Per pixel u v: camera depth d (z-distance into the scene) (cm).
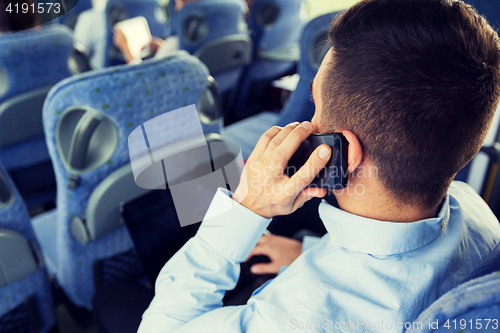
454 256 54
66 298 144
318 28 113
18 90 158
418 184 47
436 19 41
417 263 50
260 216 58
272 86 243
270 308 49
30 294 104
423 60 41
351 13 45
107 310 88
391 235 49
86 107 74
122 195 89
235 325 50
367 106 44
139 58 215
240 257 62
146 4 310
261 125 182
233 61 245
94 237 97
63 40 163
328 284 50
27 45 151
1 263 89
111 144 82
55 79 169
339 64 45
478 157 108
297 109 134
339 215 53
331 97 47
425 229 51
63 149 81
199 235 63
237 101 295
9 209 89
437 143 44
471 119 43
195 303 60
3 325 101
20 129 166
